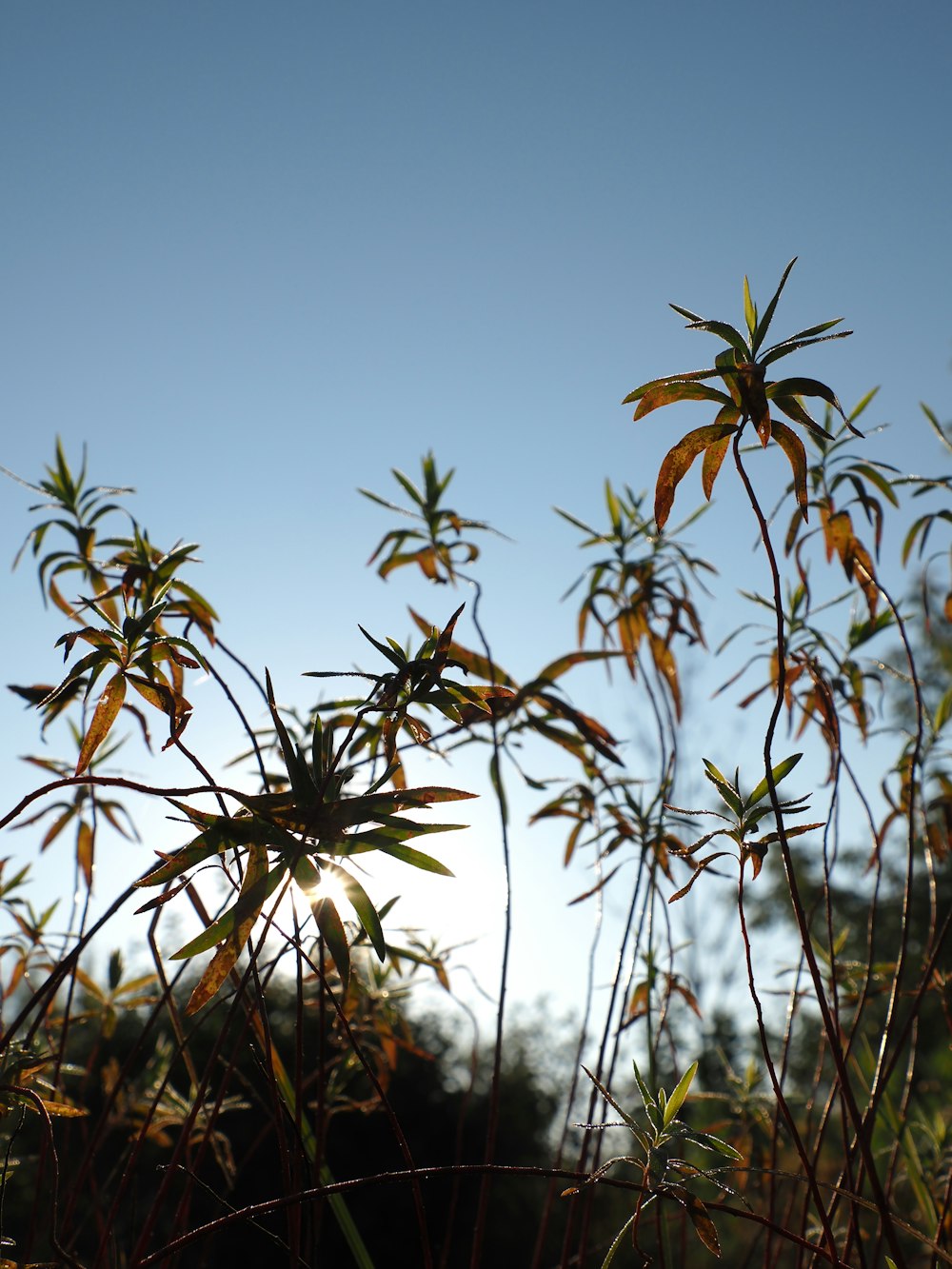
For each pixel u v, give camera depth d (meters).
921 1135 2.63
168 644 1.64
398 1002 2.55
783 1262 2.78
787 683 2.41
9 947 2.26
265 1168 5.05
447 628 1.59
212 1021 4.16
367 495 2.69
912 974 3.05
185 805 1.33
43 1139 1.72
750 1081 2.54
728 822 1.48
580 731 2.27
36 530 2.27
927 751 2.32
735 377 1.47
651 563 2.69
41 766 2.33
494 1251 6.20
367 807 1.36
